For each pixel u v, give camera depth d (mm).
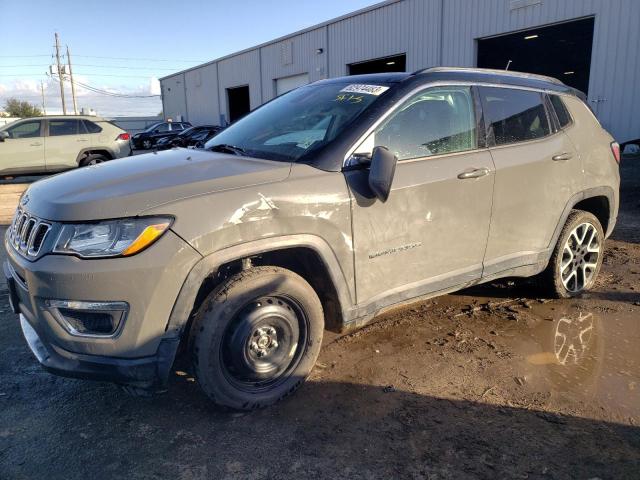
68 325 2514
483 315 4277
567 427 2785
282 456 2574
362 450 2613
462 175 3395
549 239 4141
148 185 2629
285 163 2971
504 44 19609
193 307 2777
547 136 4055
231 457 2572
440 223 3354
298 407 2982
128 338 2479
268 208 2688
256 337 2850
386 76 3570
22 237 2777
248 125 3846
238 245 2637
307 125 3371
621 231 7070
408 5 20047
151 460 2559
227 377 2807
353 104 3322
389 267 3197
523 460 2531
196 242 2508
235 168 2867
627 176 10898
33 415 2945
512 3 16500
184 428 2807
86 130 13781
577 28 16344
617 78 14195
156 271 2439
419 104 3346
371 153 3078
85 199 2529
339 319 3107
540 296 4625
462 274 3578
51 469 2498
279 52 28375
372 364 3469
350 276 3043
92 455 2600
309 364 3094
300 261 3070
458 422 2836
